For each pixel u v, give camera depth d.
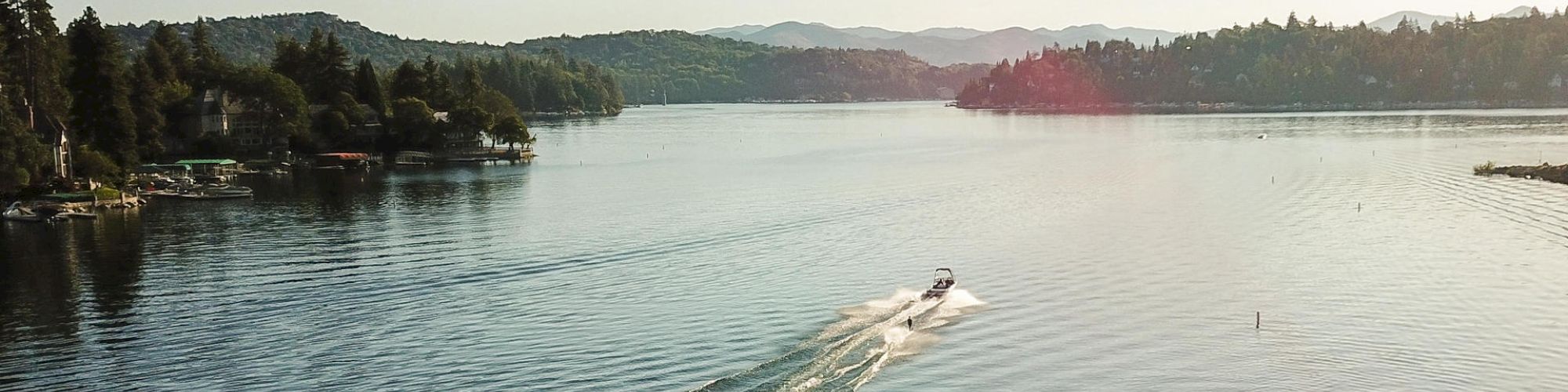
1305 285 79.94
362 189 155.25
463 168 191.75
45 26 161.00
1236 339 67.06
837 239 101.12
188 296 81.19
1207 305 74.75
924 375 60.97
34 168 135.00
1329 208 118.00
